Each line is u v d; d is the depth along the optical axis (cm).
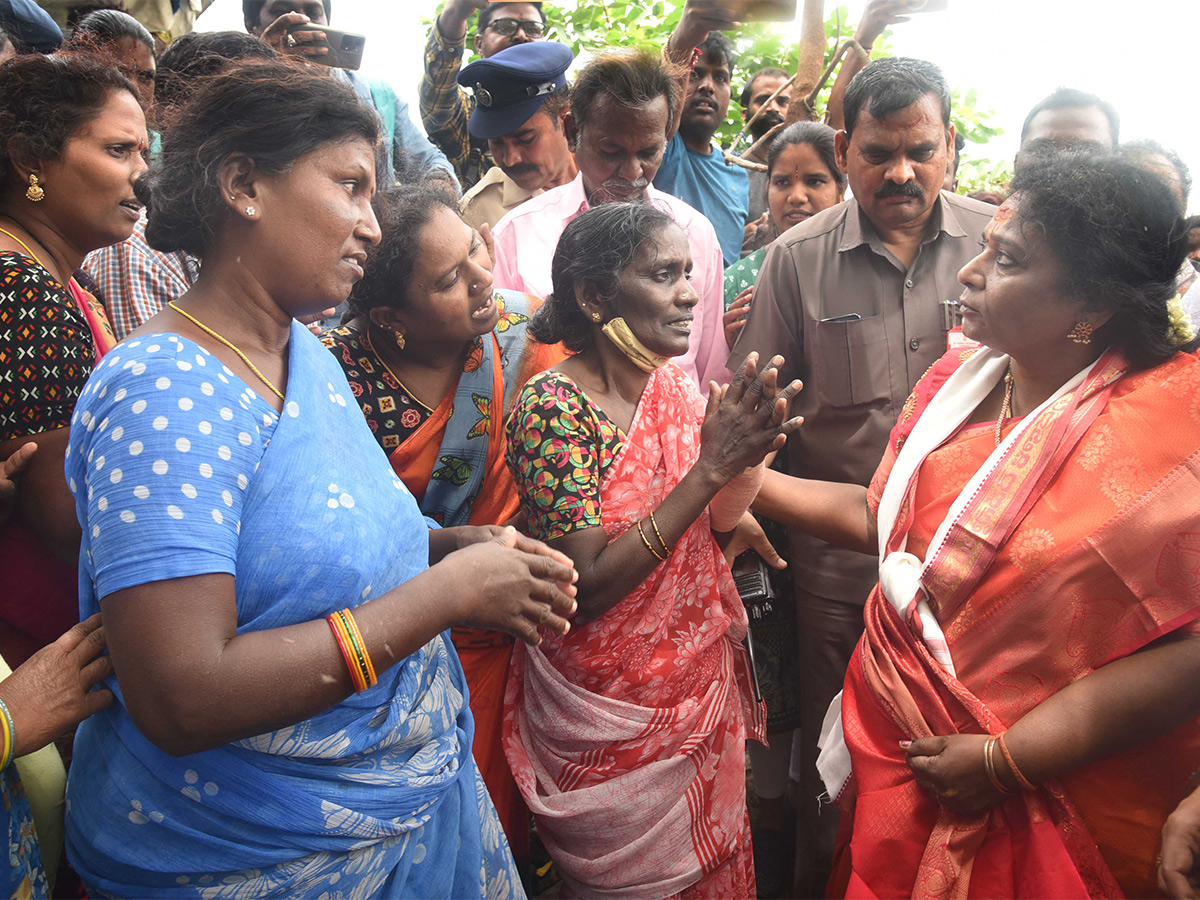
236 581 133
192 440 128
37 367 191
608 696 212
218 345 142
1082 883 163
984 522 174
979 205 304
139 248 284
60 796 167
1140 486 162
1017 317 176
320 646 130
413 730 156
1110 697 161
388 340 234
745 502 217
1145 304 167
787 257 303
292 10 366
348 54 346
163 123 143
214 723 124
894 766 185
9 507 193
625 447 209
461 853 170
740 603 232
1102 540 163
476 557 146
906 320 288
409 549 155
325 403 149
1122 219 164
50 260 216
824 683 287
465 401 236
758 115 461
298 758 142
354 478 147
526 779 220
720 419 195
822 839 284
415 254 212
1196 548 159
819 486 238
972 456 189
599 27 468
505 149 361
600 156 304
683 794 212
